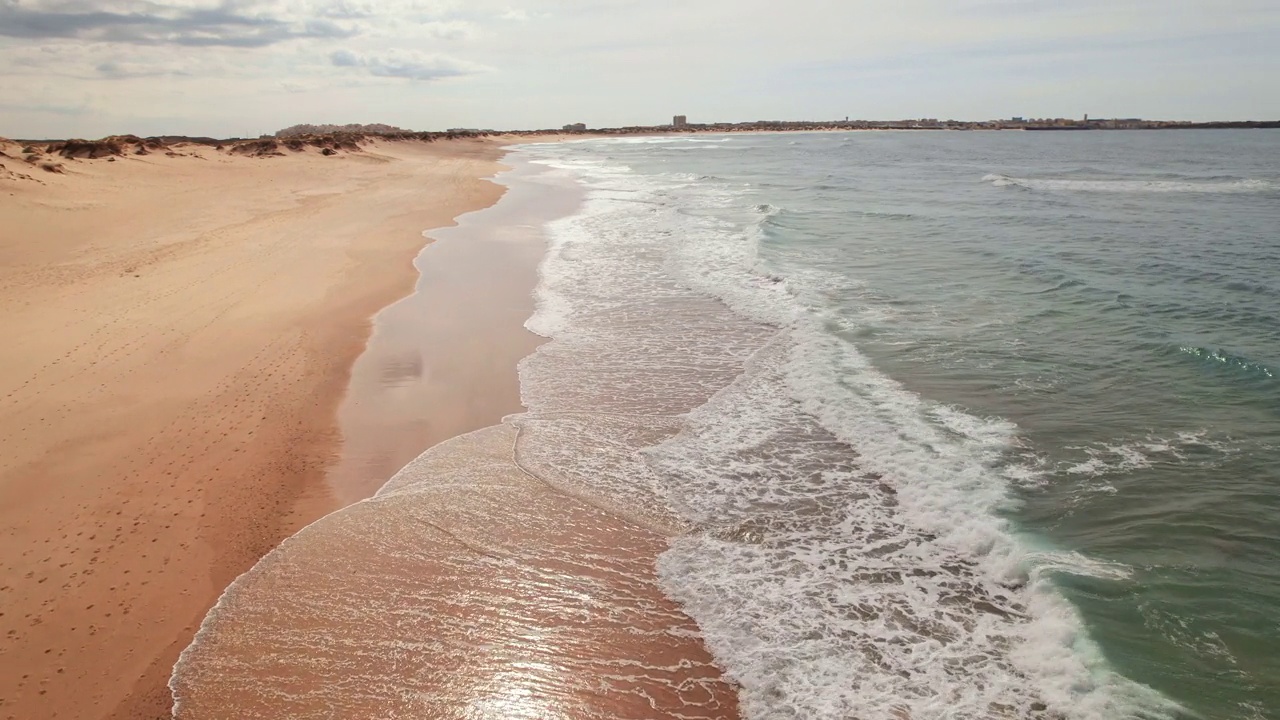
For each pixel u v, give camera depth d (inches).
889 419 330.6
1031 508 258.2
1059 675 183.5
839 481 281.1
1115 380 370.3
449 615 208.1
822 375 382.9
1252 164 2092.8
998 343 428.1
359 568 228.7
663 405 352.8
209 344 410.9
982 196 1215.6
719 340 442.0
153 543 236.7
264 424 320.2
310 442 309.3
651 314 493.7
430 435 319.6
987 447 303.3
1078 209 1035.3
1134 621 201.0
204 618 205.6
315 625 203.5
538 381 380.5
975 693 178.5
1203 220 922.1
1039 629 199.6
